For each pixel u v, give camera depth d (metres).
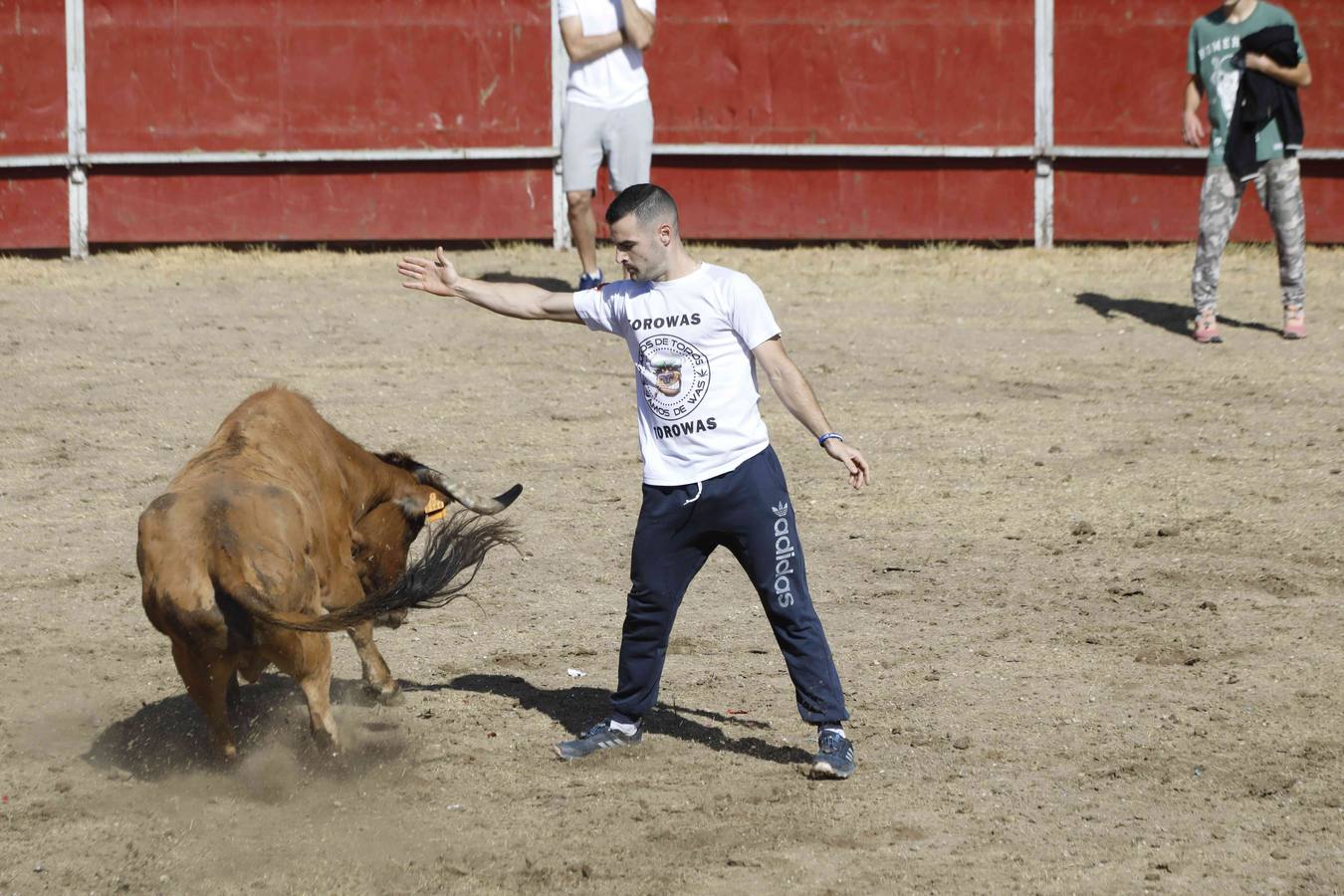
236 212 33.03
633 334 11.80
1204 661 14.78
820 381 25.14
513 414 23.45
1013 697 13.91
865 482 11.44
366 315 28.47
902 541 18.55
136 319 27.81
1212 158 26.98
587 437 22.56
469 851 10.78
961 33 33.50
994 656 14.95
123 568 17.50
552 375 25.55
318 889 10.20
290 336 27.05
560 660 15.02
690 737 13.05
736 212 33.69
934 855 10.79
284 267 31.83
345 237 33.19
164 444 21.73
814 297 30.09
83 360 25.33
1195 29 26.95
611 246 33.47
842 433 22.75
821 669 12.04
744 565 12.11
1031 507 19.75
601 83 27.12
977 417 23.52
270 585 10.66
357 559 13.76
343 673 14.62
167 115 32.66
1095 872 10.54
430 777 12.12
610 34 26.83
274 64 32.69
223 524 10.70
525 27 32.94
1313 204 34.50
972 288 30.97
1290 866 10.62
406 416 23.08
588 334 28.08
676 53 33.12
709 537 12.07
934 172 33.91
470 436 22.36
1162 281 31.70
